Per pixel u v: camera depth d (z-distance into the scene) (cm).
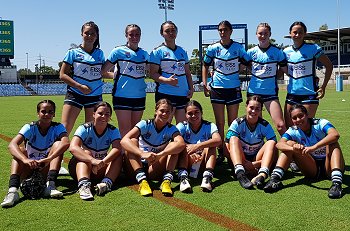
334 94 2862
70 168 456
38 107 446
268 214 353
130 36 556
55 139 454
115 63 561
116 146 454
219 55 590
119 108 561
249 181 445
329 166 445
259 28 568
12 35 4747
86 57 540
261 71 572
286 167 445
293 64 554
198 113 490
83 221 340
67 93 549
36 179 409
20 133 438
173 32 568
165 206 379
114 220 342
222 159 583
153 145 481
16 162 417
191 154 484
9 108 1930
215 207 375
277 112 568
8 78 5081
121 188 447
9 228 325
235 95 595
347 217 344
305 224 328
